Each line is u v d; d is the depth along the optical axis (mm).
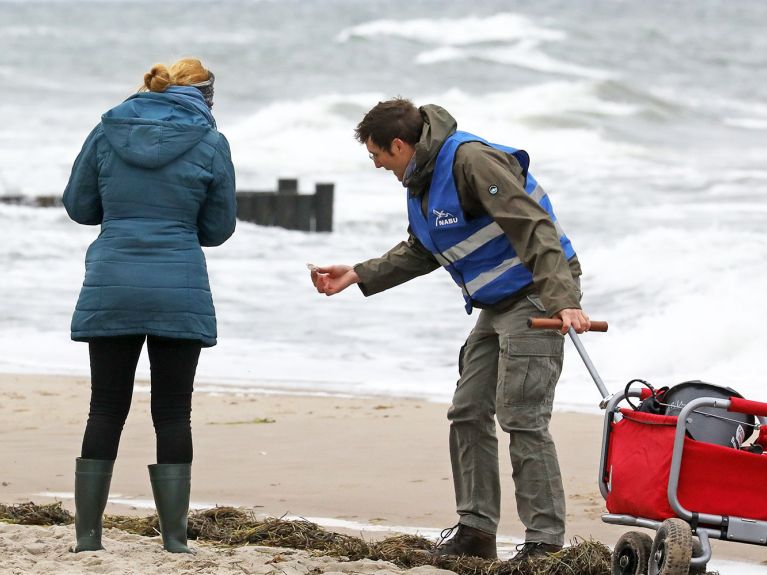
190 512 20406
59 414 31688
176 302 16422
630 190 91312
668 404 15336
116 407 17016
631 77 175250
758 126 140000
